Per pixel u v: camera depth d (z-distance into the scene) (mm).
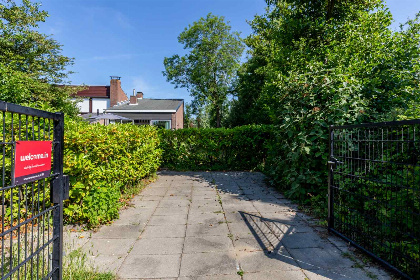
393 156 2730
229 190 6000
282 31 7969
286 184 5492
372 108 4582
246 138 8789
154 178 7348
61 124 2043
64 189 2070
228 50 29625
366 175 3061
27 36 14391
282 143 5492
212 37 28484
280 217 4082
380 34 6020
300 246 3033
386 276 2375
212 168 8930
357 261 2666
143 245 3066
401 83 4664
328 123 4586
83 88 18312
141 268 2531
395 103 4531
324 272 2453
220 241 3182
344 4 7129
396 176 2617
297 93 5047
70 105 16766
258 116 19344
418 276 2225
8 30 13805
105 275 2346
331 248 2975
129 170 5266
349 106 4461
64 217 3709
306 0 7355
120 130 5082
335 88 4551
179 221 3914
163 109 23062
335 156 3590
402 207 2457
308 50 6957
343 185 3385
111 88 31875
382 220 2729
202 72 28344
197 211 4410
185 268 2531
